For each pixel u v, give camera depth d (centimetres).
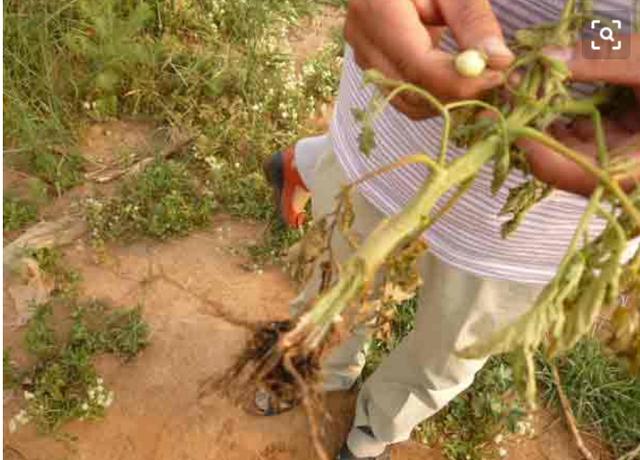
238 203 285
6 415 225
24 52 295
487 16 88
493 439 243
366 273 75
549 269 144
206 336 249
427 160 77
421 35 90
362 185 150
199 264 268
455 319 158
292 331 77
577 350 255
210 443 229
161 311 254
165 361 242
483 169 124
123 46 302
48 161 279
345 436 236
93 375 230
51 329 242
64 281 255
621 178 77
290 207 256
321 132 318
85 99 304
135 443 226
